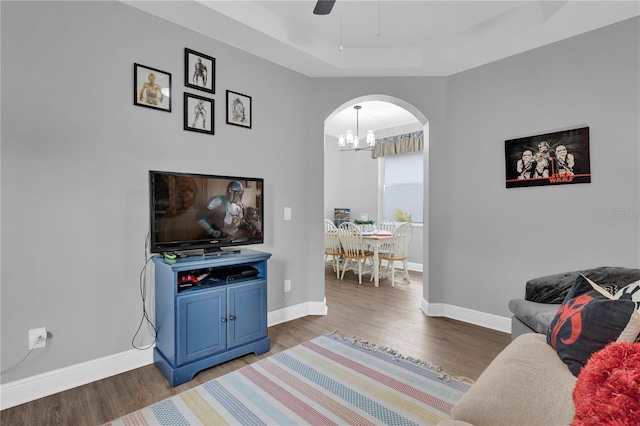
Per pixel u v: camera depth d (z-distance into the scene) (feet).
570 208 8.40
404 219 20.17
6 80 5.78
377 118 19.08
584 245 8.19
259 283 7.91
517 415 3.44
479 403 3.67
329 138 22.77
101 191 6.79
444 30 9.36
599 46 7.95
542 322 6.17
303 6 8.27
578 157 8.22
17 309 5.90
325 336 9.03
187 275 7.34
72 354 6.47
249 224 8.56
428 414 5.57
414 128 19.74
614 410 2.29
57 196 6.29
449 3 8.11
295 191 10.66
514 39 8.51
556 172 8.57
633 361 2.65
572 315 4.56
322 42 9.81
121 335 7.08
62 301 6.36
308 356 7.76
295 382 6.57
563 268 8.53
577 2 7.00
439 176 10.91
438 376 6.81
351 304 12.17
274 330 9.53
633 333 3.86
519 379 3.98
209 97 8.51
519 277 9.32
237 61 9.09
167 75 7.71
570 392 3.69
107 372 6.86
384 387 6.39
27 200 5.99
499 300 9.71
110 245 6.91
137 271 7.27
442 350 8.16
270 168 9.95
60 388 6.30
